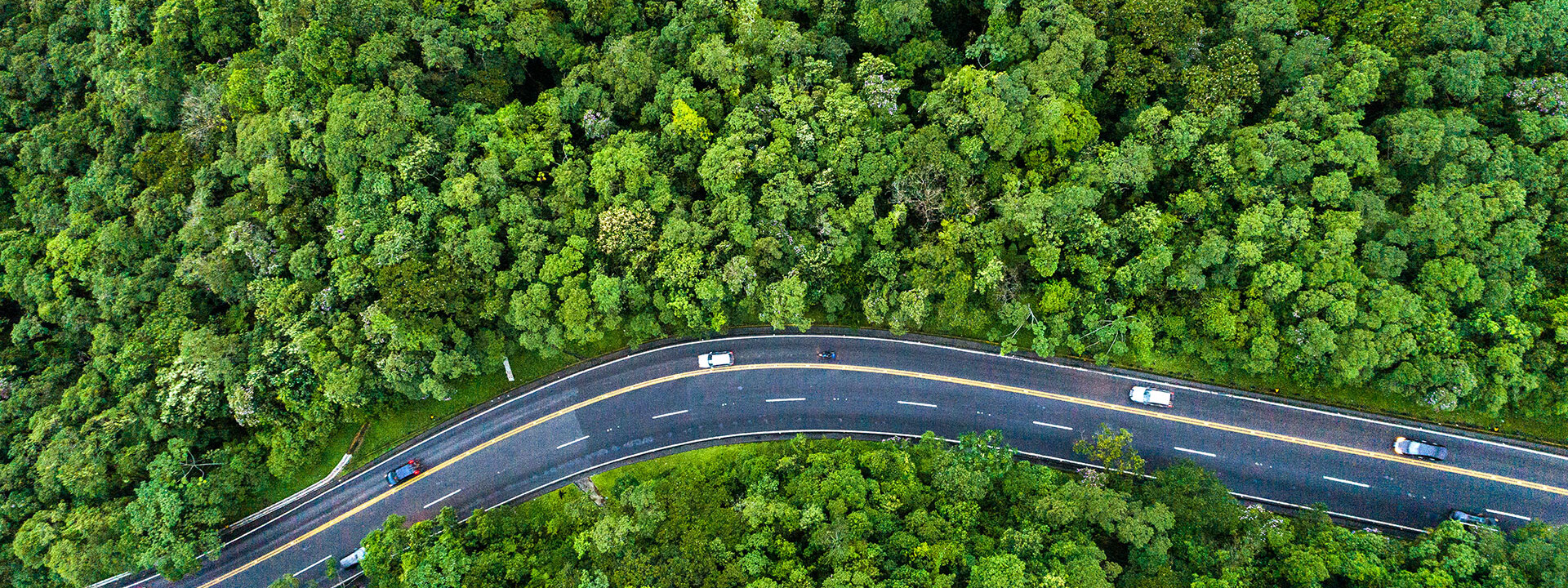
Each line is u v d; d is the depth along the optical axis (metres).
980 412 72.50
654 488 64.81
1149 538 57.16
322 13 65.38
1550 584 54.53
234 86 68.19
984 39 64.62
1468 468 66.12
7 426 69.62
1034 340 64.38
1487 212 57.44
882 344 74.31
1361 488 67.44
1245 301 60.34
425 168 64.56
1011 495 63.09
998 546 58.69
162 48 74.44
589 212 64.62
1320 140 60.59
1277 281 57.94
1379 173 60.47
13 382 71.62
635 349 75.56
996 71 65.44
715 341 75.62
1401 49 63.62
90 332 71.62
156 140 73.75
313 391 67.44
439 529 70.19
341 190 64.50
